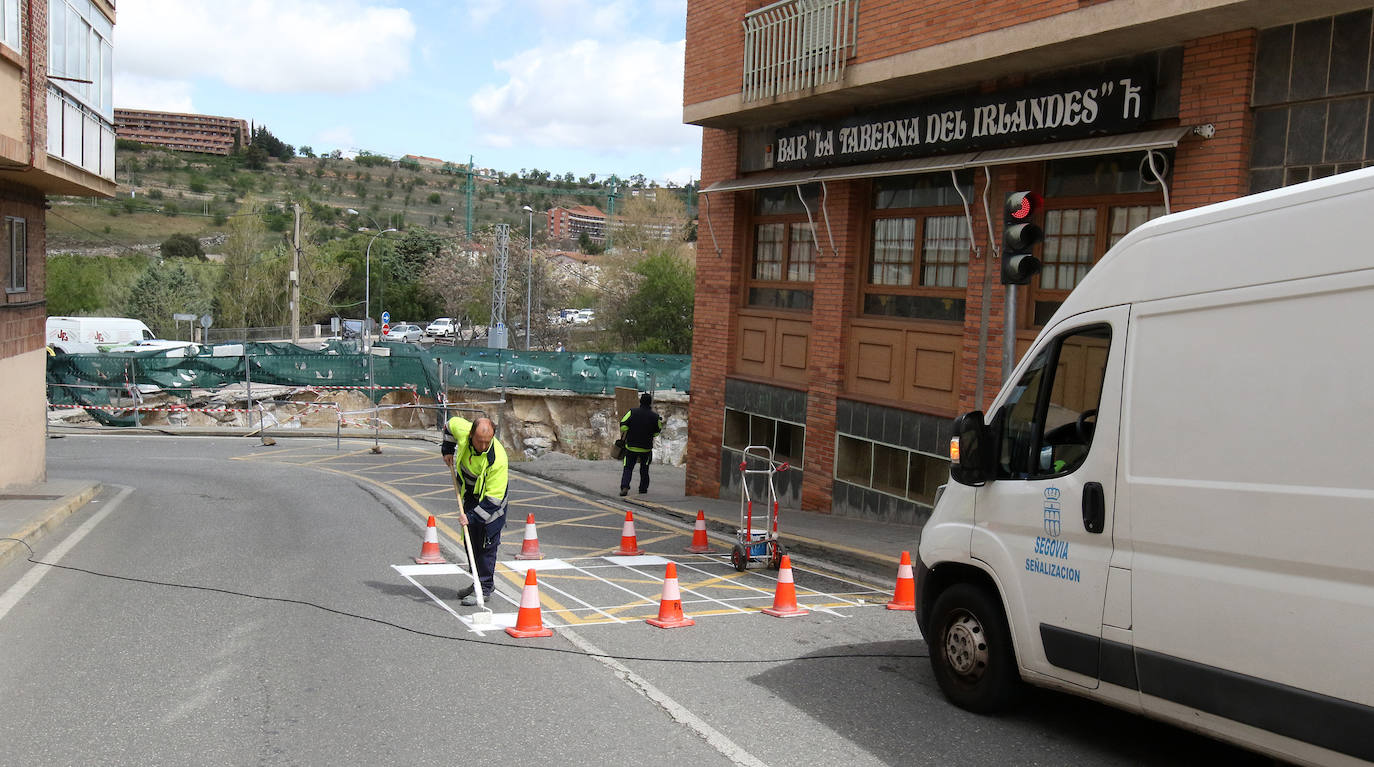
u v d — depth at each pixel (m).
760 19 14.66
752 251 17.17
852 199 14.39
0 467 15.07
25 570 10.01
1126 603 4.99
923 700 6.27
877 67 12.48
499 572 10.41
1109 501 5.11
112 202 129.00
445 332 79.69
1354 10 8.51
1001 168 11.84
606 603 9.05
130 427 29.75
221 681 6.42
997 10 10.80
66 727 5.55
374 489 17.48
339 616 8.20
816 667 6.99
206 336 51.69
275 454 24.23
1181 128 9.66
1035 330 11.67
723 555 12.06
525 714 5.89
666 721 5.80
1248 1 8.44
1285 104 9.03
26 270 16.30
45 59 13.87
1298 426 4.25
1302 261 4.31
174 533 12.51
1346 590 4.05
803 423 15.52
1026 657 5.62
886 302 14.12
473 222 179.25
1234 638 4.46
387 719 5.77
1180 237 4.93
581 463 23.33
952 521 6.25
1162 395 4.87
